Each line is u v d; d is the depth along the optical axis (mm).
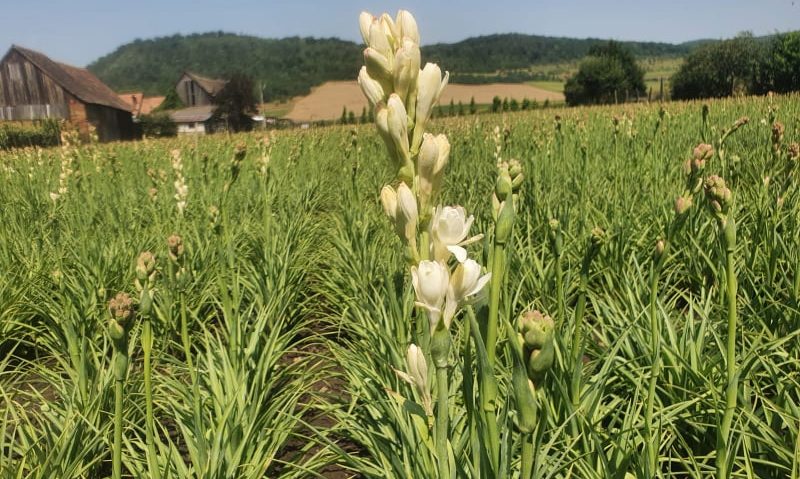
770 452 3357
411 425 3344
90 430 3959
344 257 7234
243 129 85875
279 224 8344
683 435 3814
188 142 21625
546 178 9164
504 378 3809
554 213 7125
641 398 3814
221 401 4105
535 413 1812
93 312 5703
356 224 7875
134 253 7160
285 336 5332
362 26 2131
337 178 14062
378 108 2117
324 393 4586
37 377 5715
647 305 4785
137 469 3545
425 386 2000
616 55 86688
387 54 2070
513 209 2127
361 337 5617
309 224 9367
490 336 2209
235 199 10453
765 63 50125
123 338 2594
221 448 3650
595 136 14156
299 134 25141
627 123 11781
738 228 5844
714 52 58594
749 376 3676
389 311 5215
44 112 63188
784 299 4746
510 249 3623
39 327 6188
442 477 2023
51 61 66375
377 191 11352
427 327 3029
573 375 3240
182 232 7633
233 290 4859
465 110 81438
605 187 8336
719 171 7137
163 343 5547
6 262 6793
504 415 2436
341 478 4145
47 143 38281
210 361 4328
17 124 43000
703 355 4160
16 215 9359
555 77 189875
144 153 18938
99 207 9891
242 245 7789
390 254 6668
